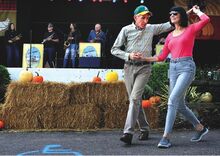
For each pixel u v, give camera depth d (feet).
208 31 45.37
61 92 26.73
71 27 41.81
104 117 27.14
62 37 50.55
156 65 30.68
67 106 26.81
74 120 26.81
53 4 50.90
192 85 29.66
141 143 21.94
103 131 26.05
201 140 22.88
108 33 50.19
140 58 21.13
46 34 41.88
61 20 51.19
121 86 27.17
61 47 48.34
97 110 26.91
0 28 46.06
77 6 51.31
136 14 21.83
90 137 23.85
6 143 21.90
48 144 21.65
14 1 46.32
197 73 33.01
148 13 21.71
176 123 27.07
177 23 21.21
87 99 27.04
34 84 26.76
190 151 20.01
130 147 20.89
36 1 50.34
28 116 26.63
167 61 32.37
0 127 26.17
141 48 21.90
